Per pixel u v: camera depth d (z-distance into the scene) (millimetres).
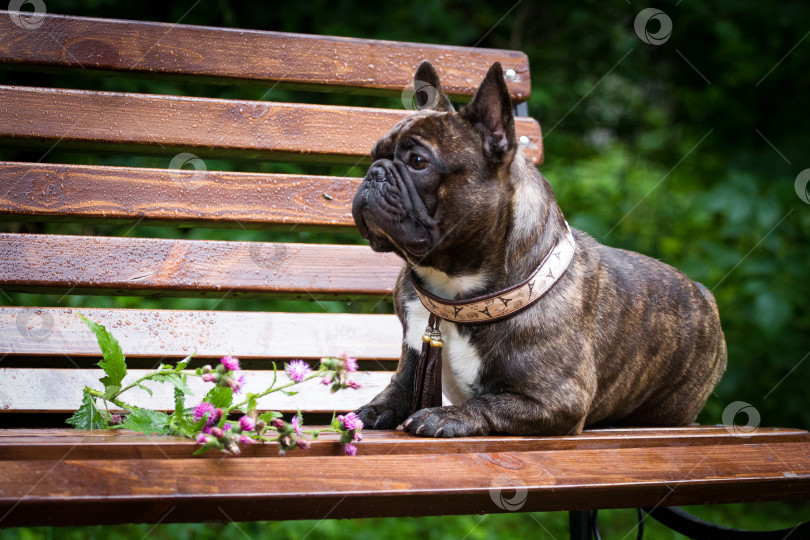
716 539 2846
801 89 6812
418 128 2479
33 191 2785
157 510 1777
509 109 2467
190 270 2928
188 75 3023
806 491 2355
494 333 2504
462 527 5023
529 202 2561
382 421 2639
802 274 5629
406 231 2428
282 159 3156
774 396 5918
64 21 2918
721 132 7023
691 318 3135
